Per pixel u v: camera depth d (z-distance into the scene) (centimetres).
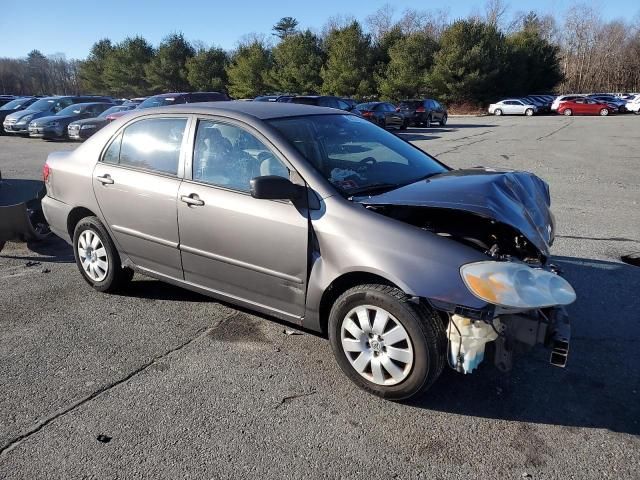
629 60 7394
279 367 356
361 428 293
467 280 283
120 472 261
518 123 3322
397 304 297
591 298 457
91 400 320
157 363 362
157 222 407
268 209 344
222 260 375
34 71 9712
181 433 289
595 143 1903
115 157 444
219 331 407
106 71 6575
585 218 740
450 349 294
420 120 2895
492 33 4934
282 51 5416
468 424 295
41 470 262
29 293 487
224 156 376
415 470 261
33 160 1471
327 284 324
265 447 278
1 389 332
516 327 293
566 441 280
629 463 263
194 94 1970
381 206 327
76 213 483
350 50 5050
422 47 4997
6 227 596
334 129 401
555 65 5912
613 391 324
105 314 439
